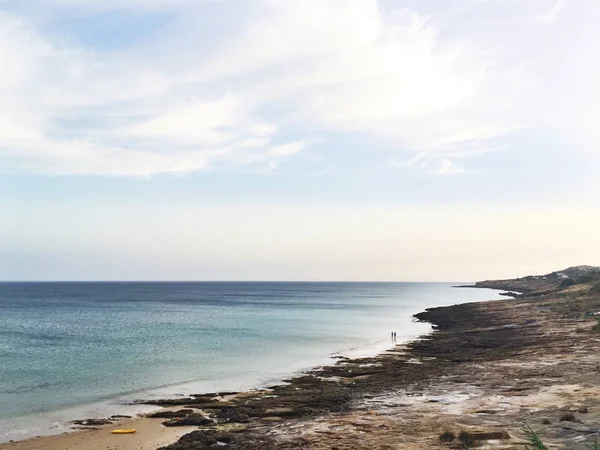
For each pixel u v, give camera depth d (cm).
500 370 2631
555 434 1362
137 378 3188
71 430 2031
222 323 7381
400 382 2642
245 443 1569
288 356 4131
